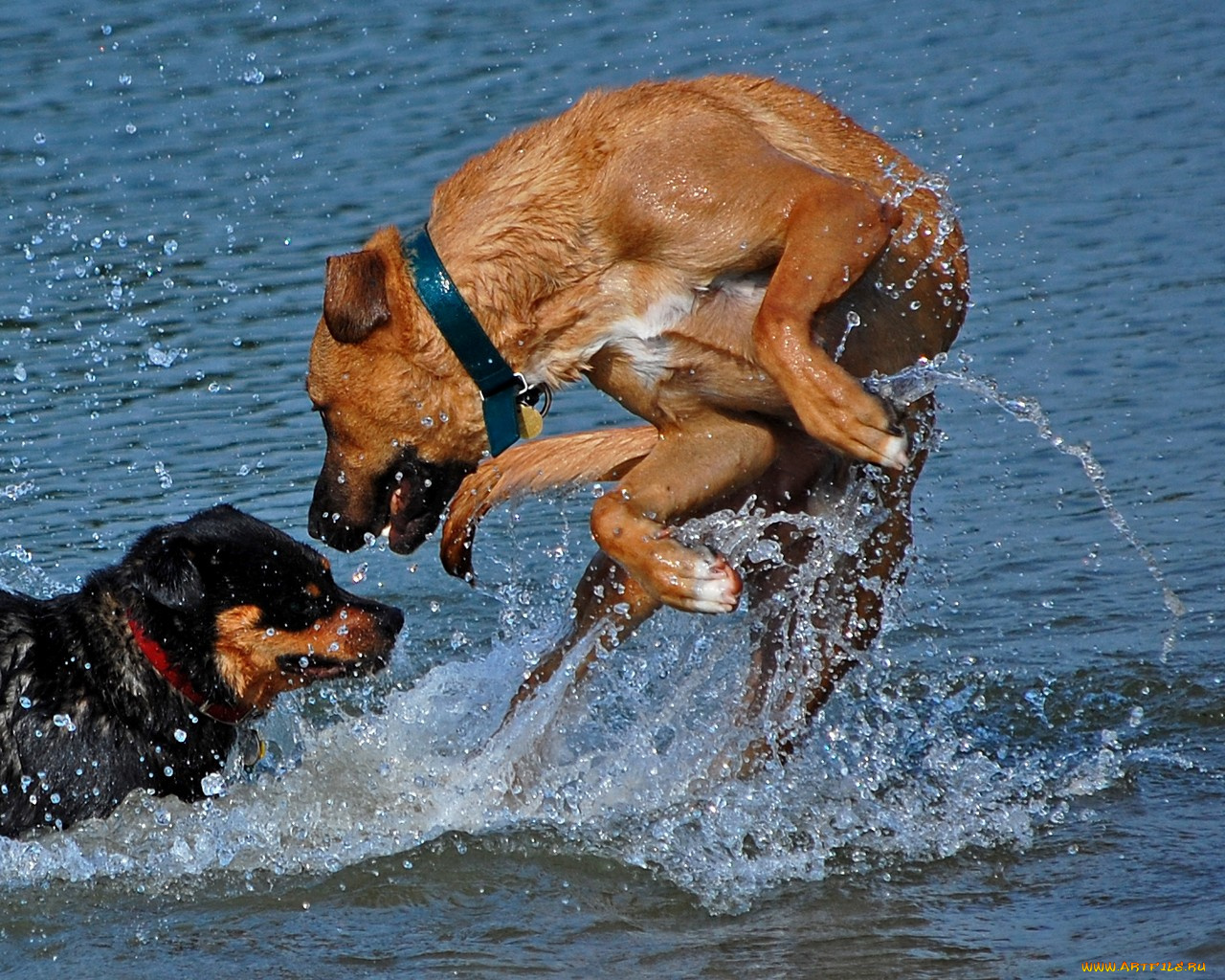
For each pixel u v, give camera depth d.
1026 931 8.39
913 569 13.41
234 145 24.19
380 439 9.77
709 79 9.66
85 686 10.40
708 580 8.91
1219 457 14.95
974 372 16.89
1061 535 14.00
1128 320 17.89
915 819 9.88
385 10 31.56
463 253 9.25
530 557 14.39
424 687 11.73
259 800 10.41
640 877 9.44
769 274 9.09
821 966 8.14
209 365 17.73
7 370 17.67
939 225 9.56
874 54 27.98
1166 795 10.02
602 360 9.44
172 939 8.89
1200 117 24.17
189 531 10.80
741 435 9.44
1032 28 29.50
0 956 8.77
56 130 25.05
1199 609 12.58
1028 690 11.66
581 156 9.19
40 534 14.25
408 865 9.67
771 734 10.41
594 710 11.58
